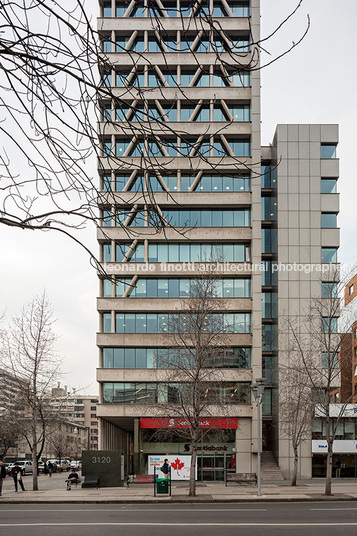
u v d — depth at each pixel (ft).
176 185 150.92
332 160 154.51
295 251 149.48
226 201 150.51
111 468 105.91
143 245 151.53
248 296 149.69
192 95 152.35
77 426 439.22
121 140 146.10
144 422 141.59
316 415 126.00
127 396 143.84
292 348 125.08
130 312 148.36
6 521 57.52
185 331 108.58
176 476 123.44
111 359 146.00
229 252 152.05
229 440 140.87
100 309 147.13
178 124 149.07
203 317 97.96
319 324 121.90
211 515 61.31
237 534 46.75
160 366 133.80
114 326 146.92
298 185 152.56
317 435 143.43
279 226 150.92
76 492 94.17
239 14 158.51
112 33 152.97
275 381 148.25
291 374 124.36
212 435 140.67
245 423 141.38
